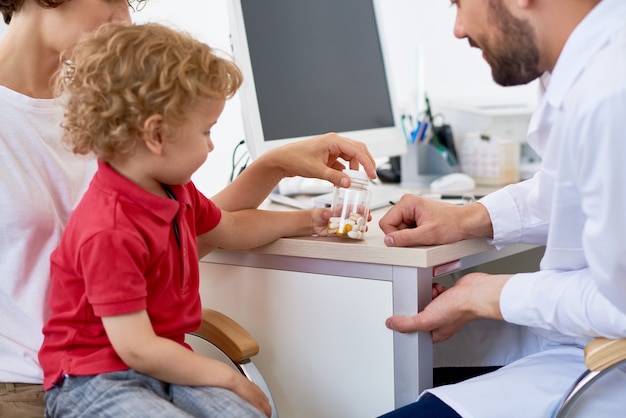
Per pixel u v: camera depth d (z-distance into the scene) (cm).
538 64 127
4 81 129
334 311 141
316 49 179
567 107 116
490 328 158
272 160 146
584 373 116
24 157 126
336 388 143
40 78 133
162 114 112
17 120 126
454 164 218
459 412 122
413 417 122
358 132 188
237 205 147
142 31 117
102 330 117
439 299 130
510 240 143
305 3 178
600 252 112
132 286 112
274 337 149
